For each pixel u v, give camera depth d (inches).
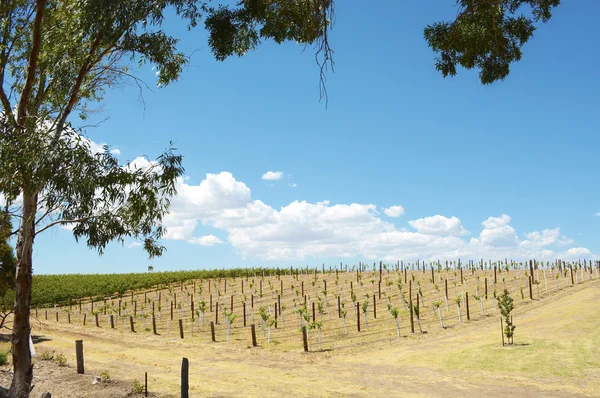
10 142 494.9
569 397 663.8
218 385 812.6
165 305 2346.2
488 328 1242.6
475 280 2036.2
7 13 634.8
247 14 604.1
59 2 649.6
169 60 687.1
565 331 1044.5
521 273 2133.4
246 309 2001.7
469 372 845.2
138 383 733.3
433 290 1920.5
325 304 1911.9
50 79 646.5
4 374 835.4
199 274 3250.5
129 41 642.2
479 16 581.6
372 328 1422.2
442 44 589.6
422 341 1194.6
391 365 974.4
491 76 617.6
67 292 2844.5
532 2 577.3
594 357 834.8
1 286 1295.5
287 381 856.3
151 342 1469.0
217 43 607.2
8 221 680.4
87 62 646.5
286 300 2091.5
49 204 498.9
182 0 576.7
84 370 905.5
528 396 677.3
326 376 900.6
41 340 1480.1
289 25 607.5
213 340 1443.2
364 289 2121.1
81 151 485.4
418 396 709.3
